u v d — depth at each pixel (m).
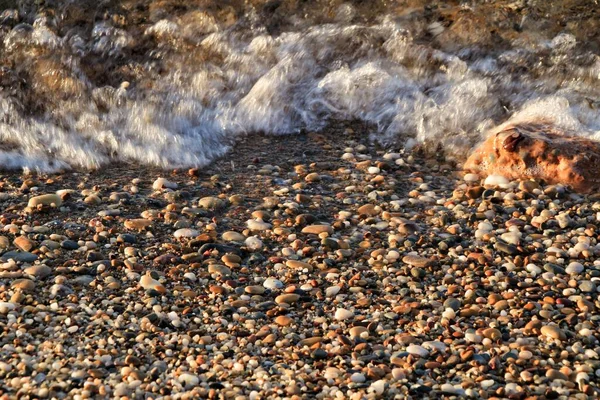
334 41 11.98
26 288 6.99
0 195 8.87
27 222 8.30
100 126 10.40
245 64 11.64
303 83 11.48
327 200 9.11
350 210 8.89
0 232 8.03
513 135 9.72
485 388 5.89
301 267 7.66
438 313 6.94
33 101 10.67
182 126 10.65
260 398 5.71
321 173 9.80
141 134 10.34
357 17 12.48
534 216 8.77
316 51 11.85
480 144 10.33
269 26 12.30
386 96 11.20
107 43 11.70
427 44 12.02
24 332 6.34
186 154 10.09
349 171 9.83
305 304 7.04
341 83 11.33
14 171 9.53
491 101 11.00
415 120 10.80
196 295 7.13
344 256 7.88
